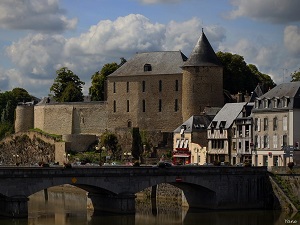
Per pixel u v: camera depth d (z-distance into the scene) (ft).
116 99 513.45
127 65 515.09
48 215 295.69
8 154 567.59
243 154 393.91
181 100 486.38
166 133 478.59
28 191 273.33
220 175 311.47
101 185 288.10
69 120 535.19
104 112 519.60
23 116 577.02
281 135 366.63
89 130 525.34
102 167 288.30
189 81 473.26
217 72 472.03
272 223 274.36
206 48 475.31
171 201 346.74
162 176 300.40
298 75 496.64
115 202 293.43
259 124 382.22
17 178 271.08
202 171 308.19
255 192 317.01
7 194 269.85
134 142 483.92
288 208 305.12
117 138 493.36
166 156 465.47
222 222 277.23
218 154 413.39
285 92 371.15
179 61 495.82
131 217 289.12
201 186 309.22
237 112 409.69
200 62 470.80
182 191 329.93
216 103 470.80
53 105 545.03
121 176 291.99
